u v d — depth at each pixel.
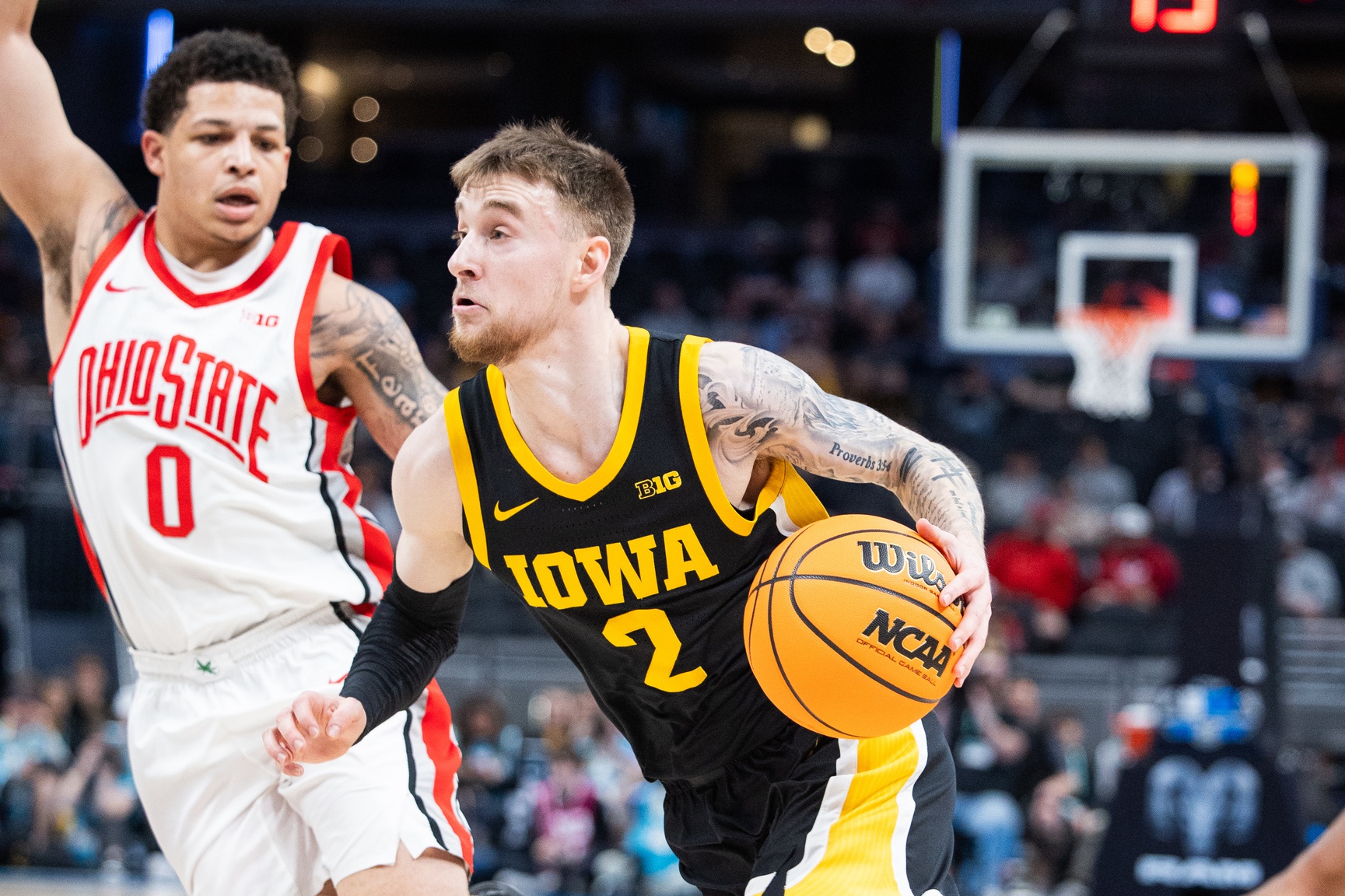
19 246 24.30
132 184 26.11
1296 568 14.48
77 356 4.15
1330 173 26.34
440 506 3.56
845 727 3.38
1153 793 9.36
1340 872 2.99
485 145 3.41
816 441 3.50
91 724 12.60
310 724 3.27
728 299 22.84
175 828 4.15
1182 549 9.83
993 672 11.52
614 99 29.45
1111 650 13.72
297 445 4.11
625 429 3.40
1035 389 20.12
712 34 33.62
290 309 4.12
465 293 3.33
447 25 23.92
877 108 28.92
